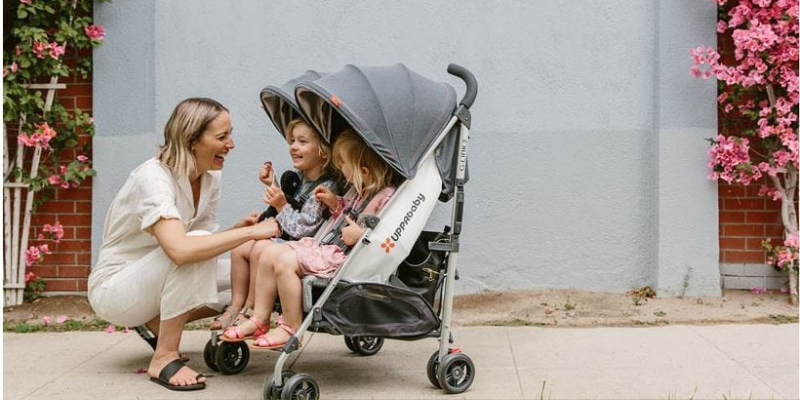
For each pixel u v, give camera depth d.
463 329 5.02
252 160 5.78
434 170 3.63
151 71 5.78
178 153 3.72
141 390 3.75
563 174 5.72
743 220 5.77
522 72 5.70
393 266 3.55
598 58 5.68
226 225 5.79
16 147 5.90
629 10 5.66
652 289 5.68
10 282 5.75
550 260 5.73
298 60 5.76
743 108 5.57
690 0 5.54
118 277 3.79
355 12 5.73
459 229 3.68
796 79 5.23
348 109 3.34
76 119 5.70
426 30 5.71
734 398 3.53
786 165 5.51
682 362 4.14
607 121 5.68
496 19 5.70
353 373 4.05
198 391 3.73
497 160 5.72
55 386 3.83
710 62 5.38
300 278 3.52
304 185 3.97
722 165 5.54
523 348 4.50
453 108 3.69
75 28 5.71
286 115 4.06
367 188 3.60
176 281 3.67
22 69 5.62
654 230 5.65
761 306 5.36
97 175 5.76
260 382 3.89
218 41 5.78
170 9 5.77
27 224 5.74
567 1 5.68
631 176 5.70
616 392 3.64
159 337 3.82
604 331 4.88
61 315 5.53
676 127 5.56
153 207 3.57
